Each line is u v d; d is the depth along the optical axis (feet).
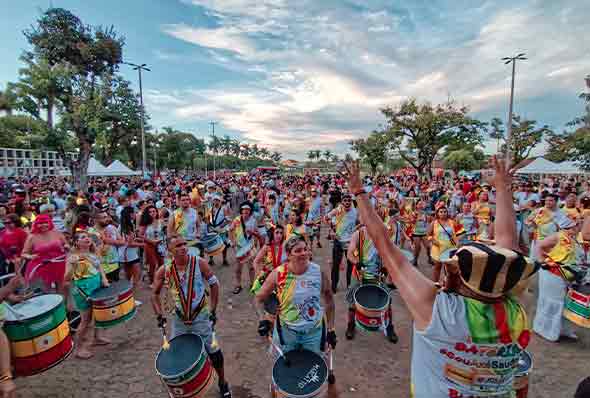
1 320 10.57
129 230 27.02
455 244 21.74
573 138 89.35
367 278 16.58
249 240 23.48
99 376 13.84
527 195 36.52
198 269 11.94
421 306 4.57
